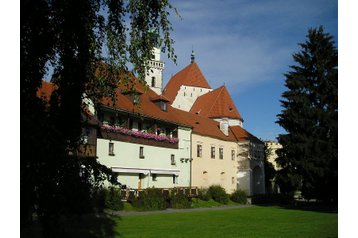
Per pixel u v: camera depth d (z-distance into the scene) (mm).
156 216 26281
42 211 5809
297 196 54000
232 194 46344
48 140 5832
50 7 6969
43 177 5680
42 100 6730
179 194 35875
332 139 35906
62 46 7305
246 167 55344
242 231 19094
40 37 6836
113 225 19906
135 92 8836
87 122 7742
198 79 73812
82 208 6445
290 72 40188
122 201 29703
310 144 36656
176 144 42969
